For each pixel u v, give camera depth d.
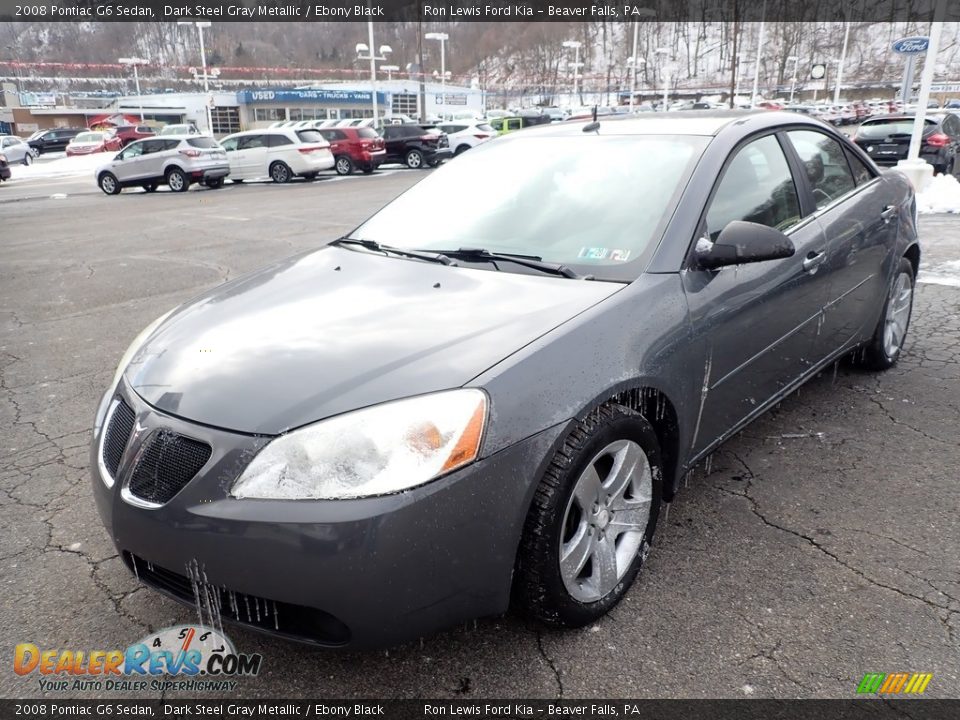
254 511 1.88
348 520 1.83
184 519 1.95
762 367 3.08
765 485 3.18
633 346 2.34
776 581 2.54
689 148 3.03
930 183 11.61
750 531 2.84
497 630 2.35
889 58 81.50
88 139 42.56
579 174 3.13
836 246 3.46
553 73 98.81
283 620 2.00
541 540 2.08
